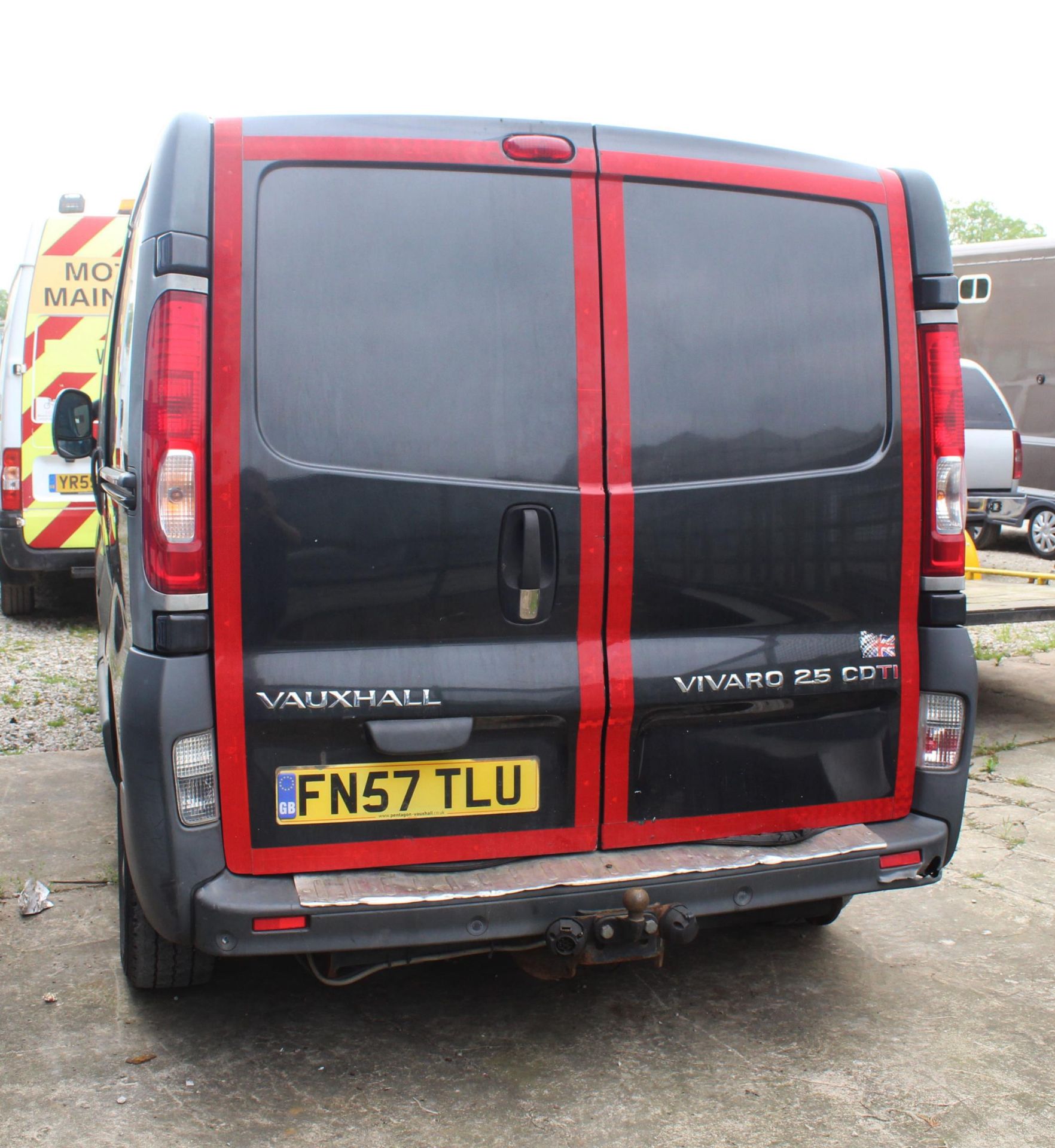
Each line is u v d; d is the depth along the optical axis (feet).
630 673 9.64
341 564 9.03
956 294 10.44
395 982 11.72
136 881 9.11
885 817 10.64
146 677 8.86
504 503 9.30
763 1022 10.98
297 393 8.93
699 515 9.73
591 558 9.50
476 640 9.38
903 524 10.39
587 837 9.84
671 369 9.66
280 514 8.89
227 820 9.03
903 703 10.57
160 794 8.84
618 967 12.09
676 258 9.72
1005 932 13.09
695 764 10.05
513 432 9.33
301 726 9.04
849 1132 9.27
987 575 25.49
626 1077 10.03
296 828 9.18
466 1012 11.14
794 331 10.01
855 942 12.80
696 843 10.11
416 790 9.41
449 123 9.32
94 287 29.04
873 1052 10.48
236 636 8.94
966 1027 10.94
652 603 9.70
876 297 10.30
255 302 8.86
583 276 9.50
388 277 9.12
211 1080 9.87
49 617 32.65
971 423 40.55
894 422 10.32
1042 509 45.52
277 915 8.84
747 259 9.91
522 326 9.37
